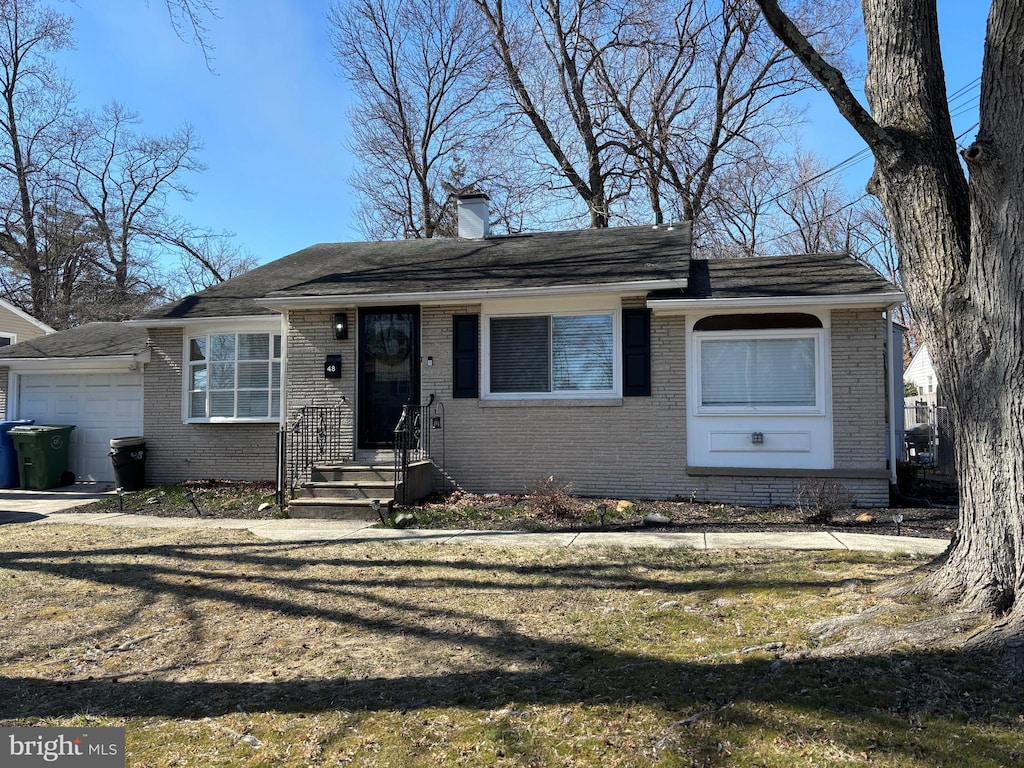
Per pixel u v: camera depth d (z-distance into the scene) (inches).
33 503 445.7
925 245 179.9
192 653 185.5
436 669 168.2
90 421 549.0
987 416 165.0
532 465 413.1
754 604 204.8
